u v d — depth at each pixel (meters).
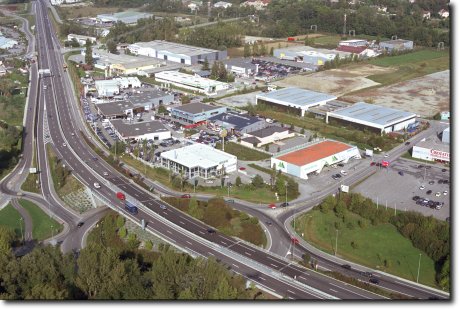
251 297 44.97
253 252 54.97
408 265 53.66
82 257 45.88
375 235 58.94
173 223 60.59
